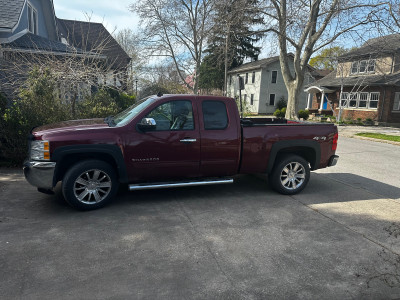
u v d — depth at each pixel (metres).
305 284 2.97
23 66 10.30
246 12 19.50
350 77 28.05
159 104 4.84
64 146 4.33
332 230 4.16
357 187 6.30
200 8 28.81
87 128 4.57
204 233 3.96
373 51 23.14
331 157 5.82
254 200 5.28
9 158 7.05
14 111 6.87
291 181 5.62
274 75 36.84
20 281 2.85
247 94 39.34
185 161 4.94
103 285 2.85
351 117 27.39
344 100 28.22
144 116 4.75
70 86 8.80
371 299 2.79
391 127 22.97
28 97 7.63
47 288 2.77
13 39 11.52
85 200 4.62
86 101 9.01
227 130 5.11
